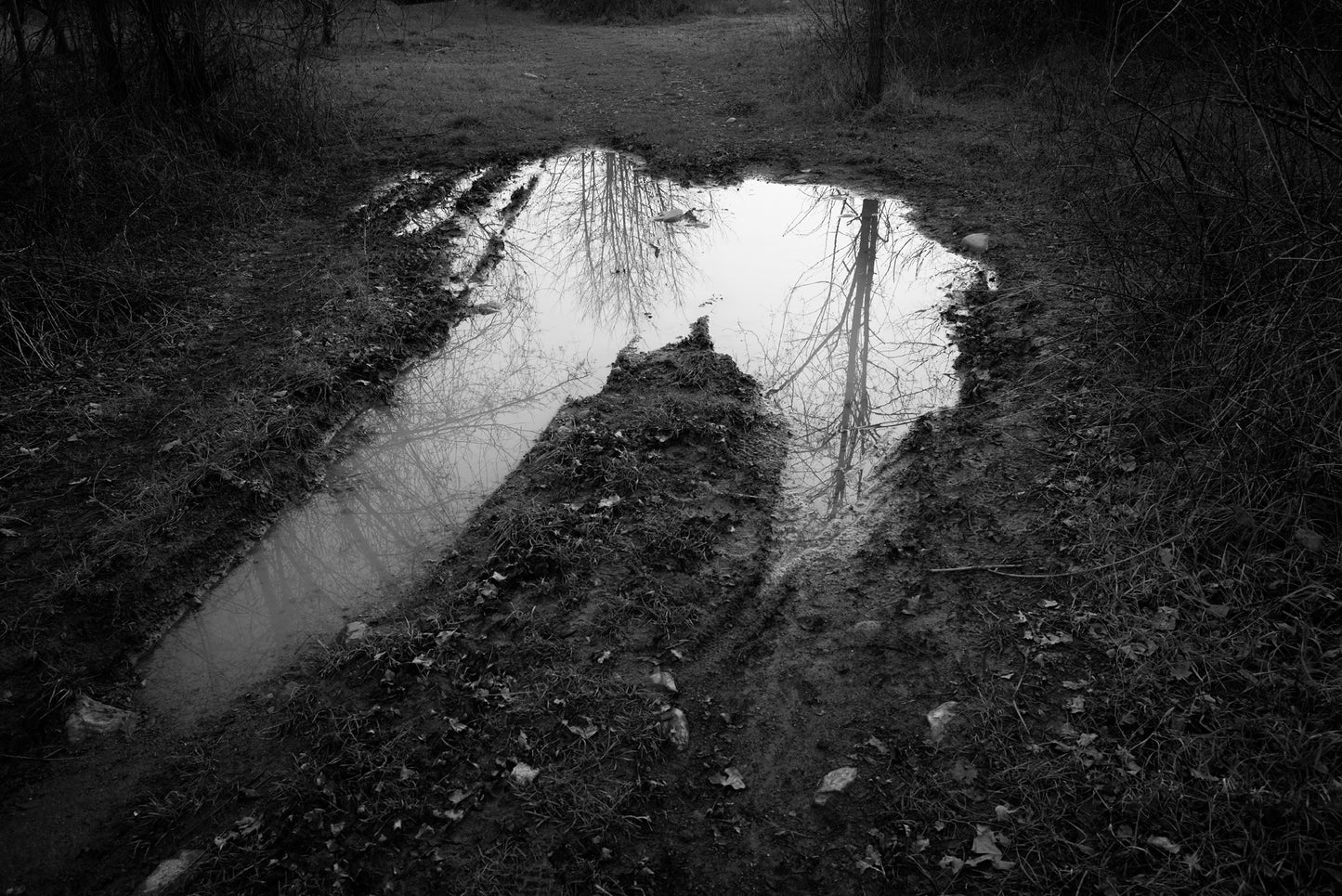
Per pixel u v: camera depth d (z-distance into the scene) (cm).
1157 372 416
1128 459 385
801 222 689
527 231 677
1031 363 472
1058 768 269
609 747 286
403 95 976
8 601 340
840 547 369
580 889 247
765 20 1555
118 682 318
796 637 328
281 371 475
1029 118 845
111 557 358
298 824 265
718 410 448
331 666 317
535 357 517
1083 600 326
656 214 711
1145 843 246
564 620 333
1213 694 283
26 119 635
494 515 387
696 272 615
